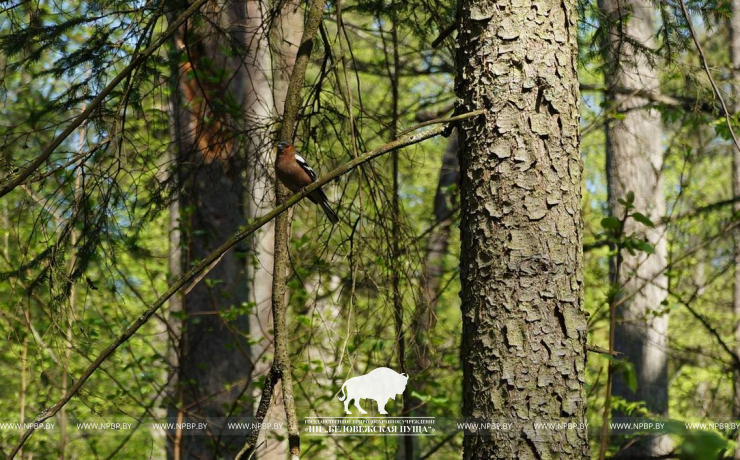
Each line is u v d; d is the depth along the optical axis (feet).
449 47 36.17
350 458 45.34
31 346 40.68
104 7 31.86
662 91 57.93
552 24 20.70
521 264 19.43
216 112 37.70
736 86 50.47
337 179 34.81
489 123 20.27
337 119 36.04
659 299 61.36
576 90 20.90
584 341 19.54
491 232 19.80
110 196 30.89
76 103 31.50
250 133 37.99
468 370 19.84
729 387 72.08
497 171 19.97
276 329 21.94
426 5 35.29
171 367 46.65
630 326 61.16
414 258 35.65
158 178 36.37
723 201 58.59
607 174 64.59
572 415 18.90
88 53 31.01
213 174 42.32
